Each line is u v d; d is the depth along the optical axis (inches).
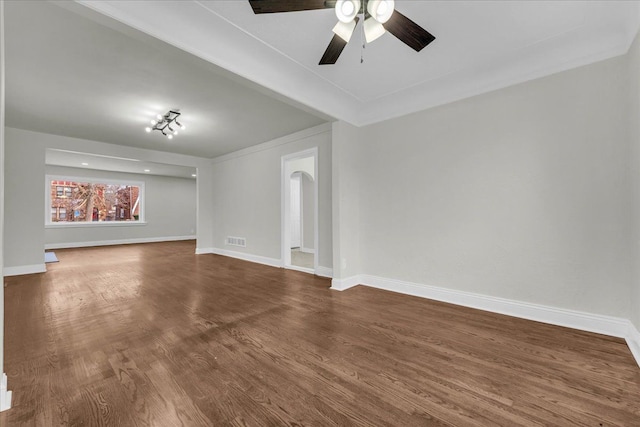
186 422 51.7
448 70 110.6
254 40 91.6
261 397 58.8
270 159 211.6
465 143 115.6
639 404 56.1
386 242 141.9
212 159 275.9
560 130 95.2
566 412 54.1
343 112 141.8
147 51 94.0
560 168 95.1
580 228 91.6
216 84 118.0
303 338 86.7
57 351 77.7
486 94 110.5
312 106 123.8
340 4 62.0
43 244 182.9
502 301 106.4
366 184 150.4
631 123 81.4
